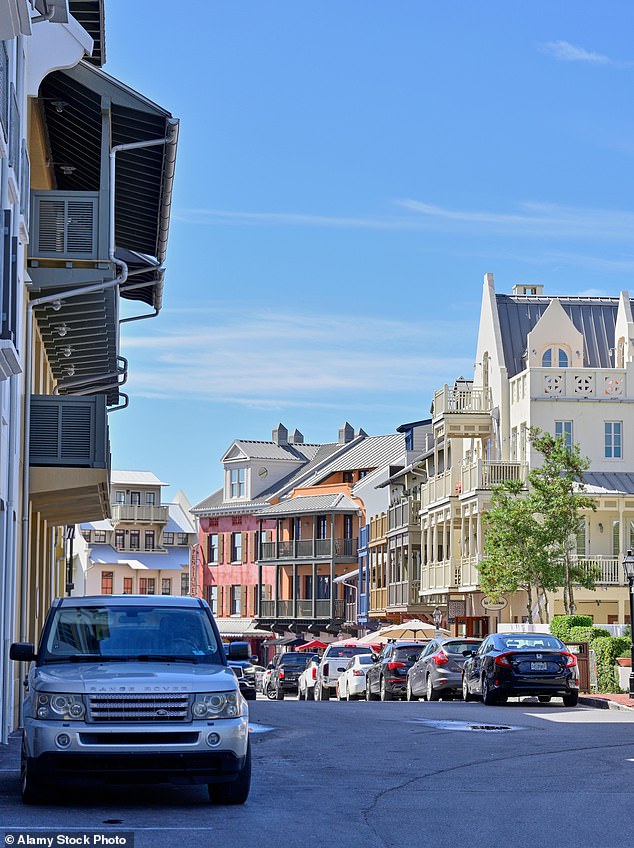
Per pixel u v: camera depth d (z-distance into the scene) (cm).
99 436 2658
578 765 1797
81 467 2652
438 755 1945
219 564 11531
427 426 9200
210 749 1284
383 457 10294
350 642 6356
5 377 1867
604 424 6644
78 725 1266
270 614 10744
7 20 1410
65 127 2889
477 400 7269
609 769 1744
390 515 8812
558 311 6950
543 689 3350
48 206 2569
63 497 2978
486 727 2519
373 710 3120
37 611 3275
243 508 11269
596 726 2536
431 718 2783
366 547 9631
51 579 4056
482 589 5731
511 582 5450
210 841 1111
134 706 1277
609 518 6469
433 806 1374
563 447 5525
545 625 5075
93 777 1262
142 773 1269
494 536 5541
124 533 11688
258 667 8619
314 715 2900
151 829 1166
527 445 6631
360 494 9975
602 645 4253
